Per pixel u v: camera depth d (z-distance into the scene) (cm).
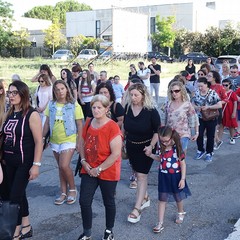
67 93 566
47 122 572
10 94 433
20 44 5600
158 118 520
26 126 432
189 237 484
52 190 655
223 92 905
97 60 3762
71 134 563
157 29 5738
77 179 706
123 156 540
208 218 540
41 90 798
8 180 445
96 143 442
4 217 373
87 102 1046
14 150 433
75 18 6288
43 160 835
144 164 530
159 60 4447
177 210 562
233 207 580
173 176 495
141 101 521
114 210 455
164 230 503
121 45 4088
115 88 1210
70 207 582
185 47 5531
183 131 616
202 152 850
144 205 577
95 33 6116
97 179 451
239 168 782
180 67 3816
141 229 507
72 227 514
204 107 802
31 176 434
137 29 4275
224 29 5272
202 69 1000
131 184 664
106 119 450
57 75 2522
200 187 669
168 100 634
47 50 5884
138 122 518
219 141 946
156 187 672
